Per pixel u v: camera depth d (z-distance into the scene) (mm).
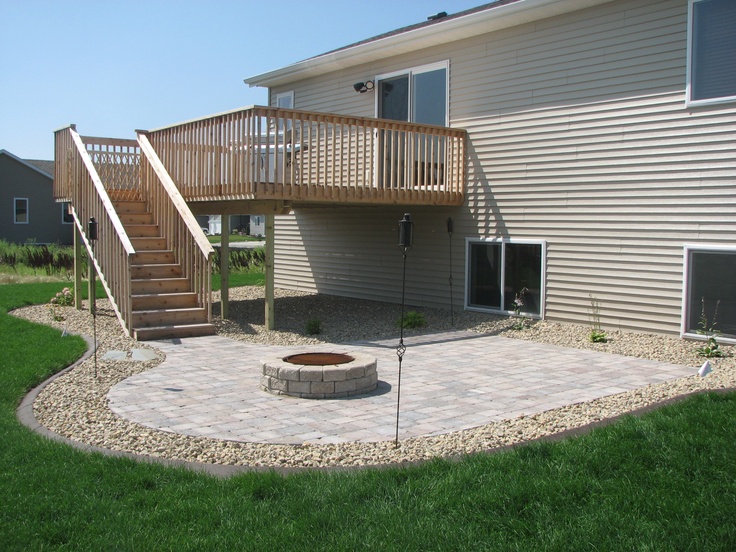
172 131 12141
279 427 5672
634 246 10117
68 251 23031
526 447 4844
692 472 4383
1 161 37188
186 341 9789
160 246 11383
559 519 3812
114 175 13102
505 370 8047
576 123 10781
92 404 6324
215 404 6406
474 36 12250
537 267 11477
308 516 3809
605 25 10383
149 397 6629
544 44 11188
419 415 6070
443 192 12180
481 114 12180
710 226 9258
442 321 11906
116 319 11641
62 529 3664
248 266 24406
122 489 4184
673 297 9703
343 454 4969
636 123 10039
